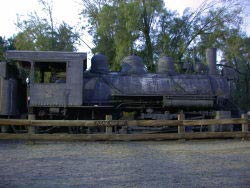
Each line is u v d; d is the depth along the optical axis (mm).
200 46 31766
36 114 16203
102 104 16828
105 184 7059
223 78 18391
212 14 32094
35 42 34562
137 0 30469
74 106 15969
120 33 29734
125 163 9336
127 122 13906
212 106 17047
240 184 7031
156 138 13961
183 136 14086
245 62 32625
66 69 16141
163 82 17641
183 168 8641
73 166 8898
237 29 31734
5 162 9430
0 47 39594
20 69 17828
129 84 17281
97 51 31625
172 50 31375
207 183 7109
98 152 11266
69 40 35281
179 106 16828
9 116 16453
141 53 31078
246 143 13805
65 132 16172
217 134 14266
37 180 7391
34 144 13188
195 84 17797
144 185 6957
